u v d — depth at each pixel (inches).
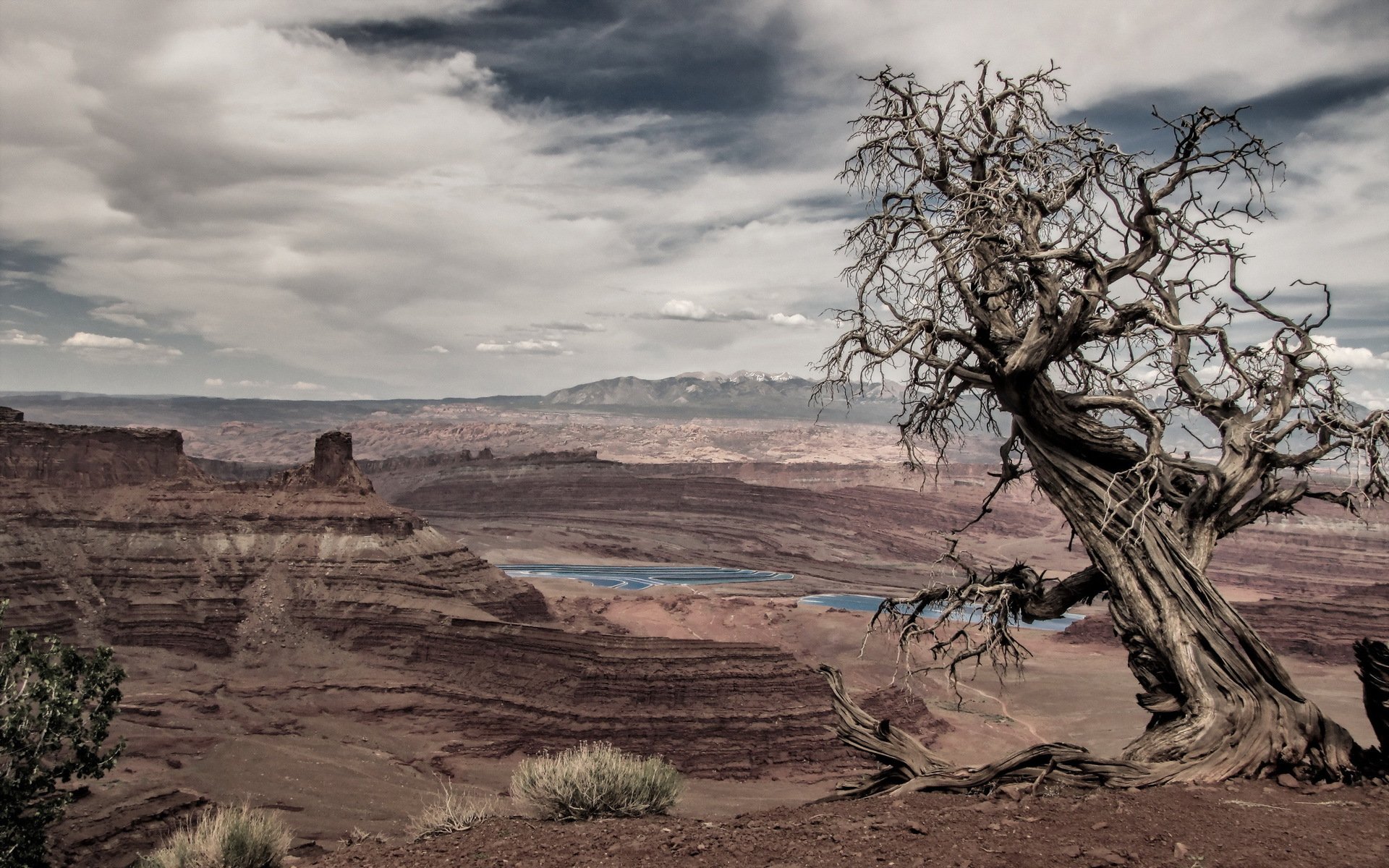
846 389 617.6
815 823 442.6
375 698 3841.0
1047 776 497.7
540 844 449.4
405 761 3230.8
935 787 506.0
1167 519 595.5
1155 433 572.1
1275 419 576.1
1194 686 530.3
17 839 848.9
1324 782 492.4
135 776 2118.6
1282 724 511.2
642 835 446.0
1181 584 550.0
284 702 3786.9
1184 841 396.8
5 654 877.8
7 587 4249.5
